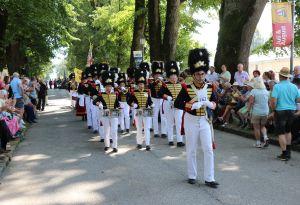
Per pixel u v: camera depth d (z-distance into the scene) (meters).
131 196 6.78
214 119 14.86
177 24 21.62
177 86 11.67
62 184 7.65
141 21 25.50
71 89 25.97
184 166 8.85
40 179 8.05
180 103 7.35
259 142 10.80
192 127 7.30
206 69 7.29
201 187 7.18
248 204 6.25
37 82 24.69
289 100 9.25
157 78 13.24
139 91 11.00
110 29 43.00
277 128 9.31
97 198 6.74
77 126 16.66
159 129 14.57
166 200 6.51
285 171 8.26
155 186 7.32
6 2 22.05
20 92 15.34
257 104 10.57
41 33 29.66
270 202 6.33
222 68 15.49
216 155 9.91
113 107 10.82
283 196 6.62
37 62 38.44
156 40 22.67
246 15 16.38
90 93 14.61
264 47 27.27
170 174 8.16
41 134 14.36
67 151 10.94
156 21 22.66
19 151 11.04
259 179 7.66
